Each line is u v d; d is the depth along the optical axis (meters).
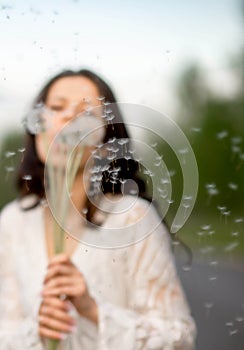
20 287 2.11
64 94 2.01
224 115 20.48
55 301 1.89
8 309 2.09
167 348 1.98
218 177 15.89
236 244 2.22
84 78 2.04
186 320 2.05
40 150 2.06
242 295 9.30
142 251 2.04
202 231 2.14
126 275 2.04
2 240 2.14
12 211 2.20
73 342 1.94
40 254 2.12
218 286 10.13
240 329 6.48
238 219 2.18
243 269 11.93
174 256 2.11
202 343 6.32
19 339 1.97
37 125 2.00
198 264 6.67
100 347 1.94
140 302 2.03
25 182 2.18
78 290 1.90
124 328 1.96
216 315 7.49
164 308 2.03
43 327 1.90
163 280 2.05
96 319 1.94
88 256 2.02
